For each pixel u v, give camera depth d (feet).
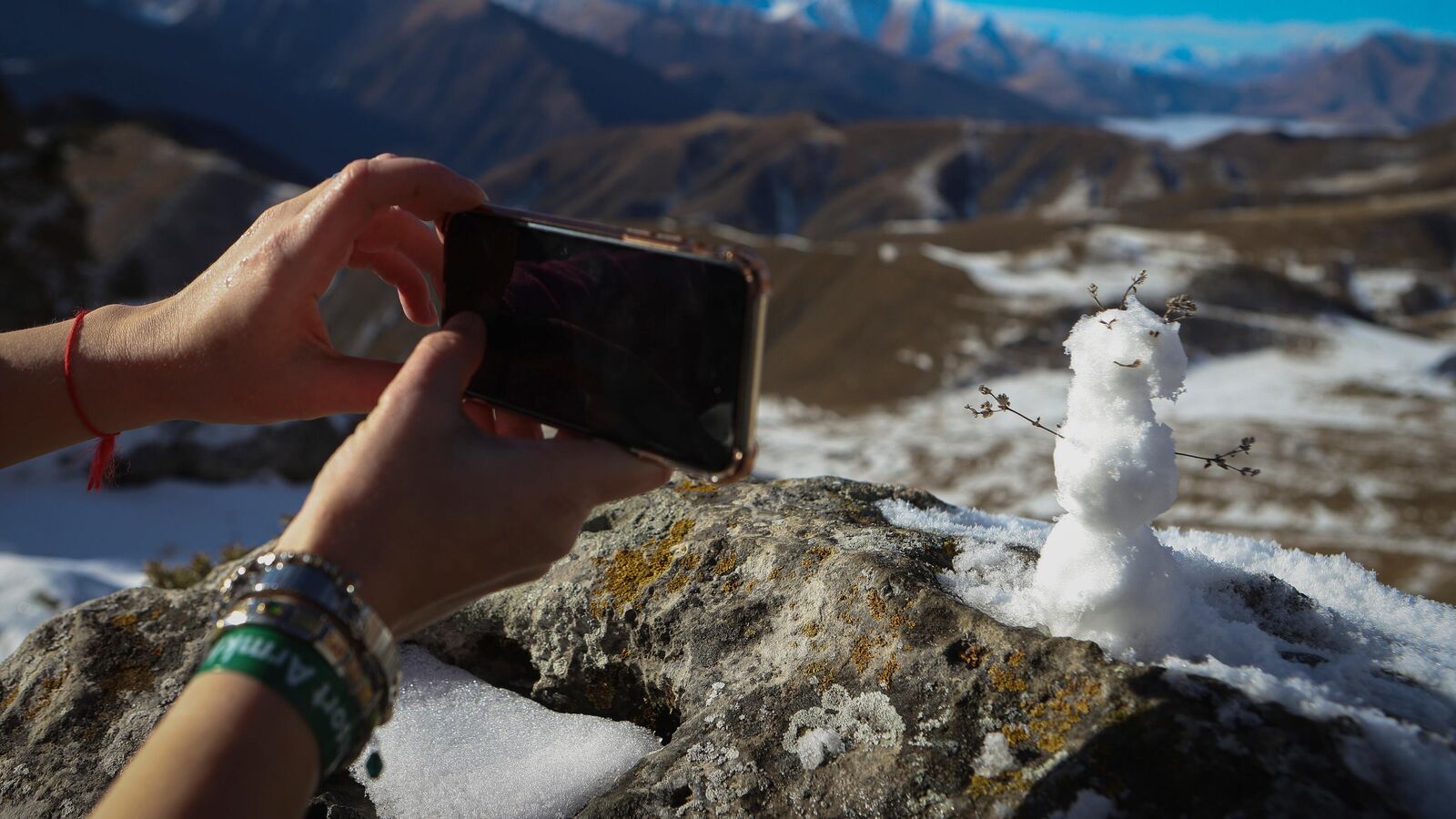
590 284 3.95
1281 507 123.24
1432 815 3.80
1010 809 4.21
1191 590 5.38
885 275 294.05
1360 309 300.40
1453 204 380.58
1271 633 5.31
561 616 6.70
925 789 4.47
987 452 156.15
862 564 5.69
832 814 4.62
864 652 5.20
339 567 2.97
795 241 375.04
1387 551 107.65
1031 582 5.65
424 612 3.32
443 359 3.60
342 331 296.10
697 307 3.61
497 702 6.47
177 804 2.36
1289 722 4.15
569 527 3.59
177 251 376.89
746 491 7.57
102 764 6.11
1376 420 168.55
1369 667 4.87
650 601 6.37
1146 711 4.29
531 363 4.19
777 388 232.94
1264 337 228.22
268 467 43.60
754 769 4.97
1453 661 5.16
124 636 7.07
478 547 3.31
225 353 4.42
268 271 4.29
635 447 3.82
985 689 4.72
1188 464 139.03
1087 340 4.64
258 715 2.58
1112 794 4.10
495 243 4.29
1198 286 267.80
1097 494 4.58
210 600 7.30
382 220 4.90
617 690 6.55
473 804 5.46
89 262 75.56
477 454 3.36
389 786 5.67
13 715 6.62
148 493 39.65
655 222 415.23
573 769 5.63
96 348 4.49
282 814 2.53
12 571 22.18
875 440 171.42
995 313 250.37
